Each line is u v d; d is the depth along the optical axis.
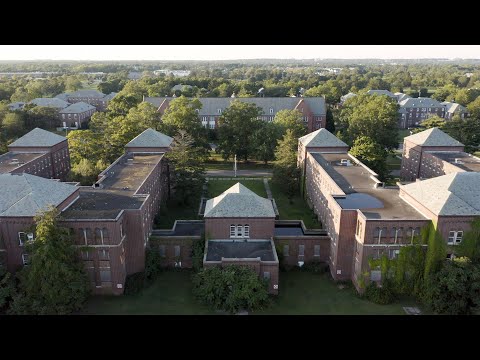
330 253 65.75
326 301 57.91
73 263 54.88
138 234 60.78
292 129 121.50
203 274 56.88
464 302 53.97
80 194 67.81
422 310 55.81
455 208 55.19
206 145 123.75
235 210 63.38
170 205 91.75
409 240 57.12
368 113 124.25
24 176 60.09
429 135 102.50
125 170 81.62
